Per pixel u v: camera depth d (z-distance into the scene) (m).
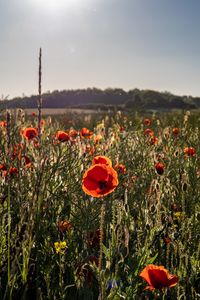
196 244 3.31
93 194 2.25
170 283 2.12
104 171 2.24
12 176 3.42
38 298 2.45
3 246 2.86
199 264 2.96
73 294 2.59
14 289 2.58
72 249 2.98
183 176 4.06
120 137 6.18
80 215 3.35
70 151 4.14
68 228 3.20
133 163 5.02
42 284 2.74
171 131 6.79
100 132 5.86
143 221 3.26
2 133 4.39
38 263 2.80
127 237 2.57
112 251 2.53
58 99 56.84
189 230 3.31
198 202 4.08
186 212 3.94
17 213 3.21
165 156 5.28
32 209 2.66
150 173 4.57
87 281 2.53
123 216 3.04
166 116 13.23
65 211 3.62
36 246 2.86
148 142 6.11
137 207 3.73
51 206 3.42
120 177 4.19
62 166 3.89
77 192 3.69
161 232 3.16
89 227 3.20
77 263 2.70
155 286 2.14
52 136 4.74
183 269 2.88
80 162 4.29
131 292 2.37
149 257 2.82
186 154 5.47
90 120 12.38
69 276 2.73
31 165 3.70
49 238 3.00
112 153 4.90
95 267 2.36
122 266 2.56
